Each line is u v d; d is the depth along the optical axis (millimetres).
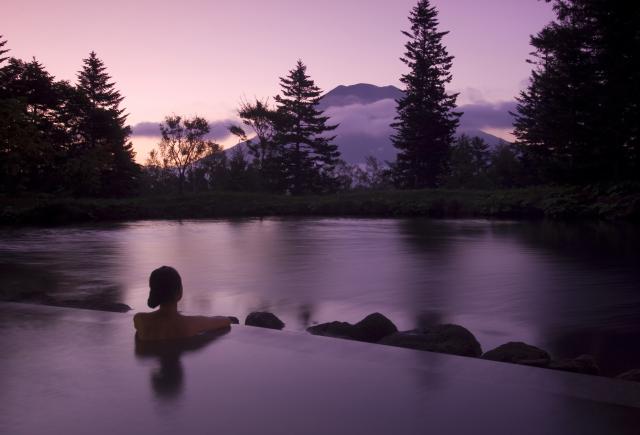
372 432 2602
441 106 68062
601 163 36719
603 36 36156
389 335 5617
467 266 13211
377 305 8789
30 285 10594
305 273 12234
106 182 61156
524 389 3148
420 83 67812
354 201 41125
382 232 23750
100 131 59656
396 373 3451
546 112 48594
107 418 2787
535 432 2590
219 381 3330
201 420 2750
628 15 34500
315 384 3266
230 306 8734
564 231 23203
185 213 39969
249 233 23734
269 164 75438
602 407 2881
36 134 18562
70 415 2828
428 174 68625
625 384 3223
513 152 73062
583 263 13602
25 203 34250
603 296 9438
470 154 86688
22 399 3051
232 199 44062
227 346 4109
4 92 45594
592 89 36781
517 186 67188
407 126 69750
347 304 8859
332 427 2658
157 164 72438
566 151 39156
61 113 52594
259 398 3041
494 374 3420
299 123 77062
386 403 2955
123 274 12070
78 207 36219
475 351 5230
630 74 35469
